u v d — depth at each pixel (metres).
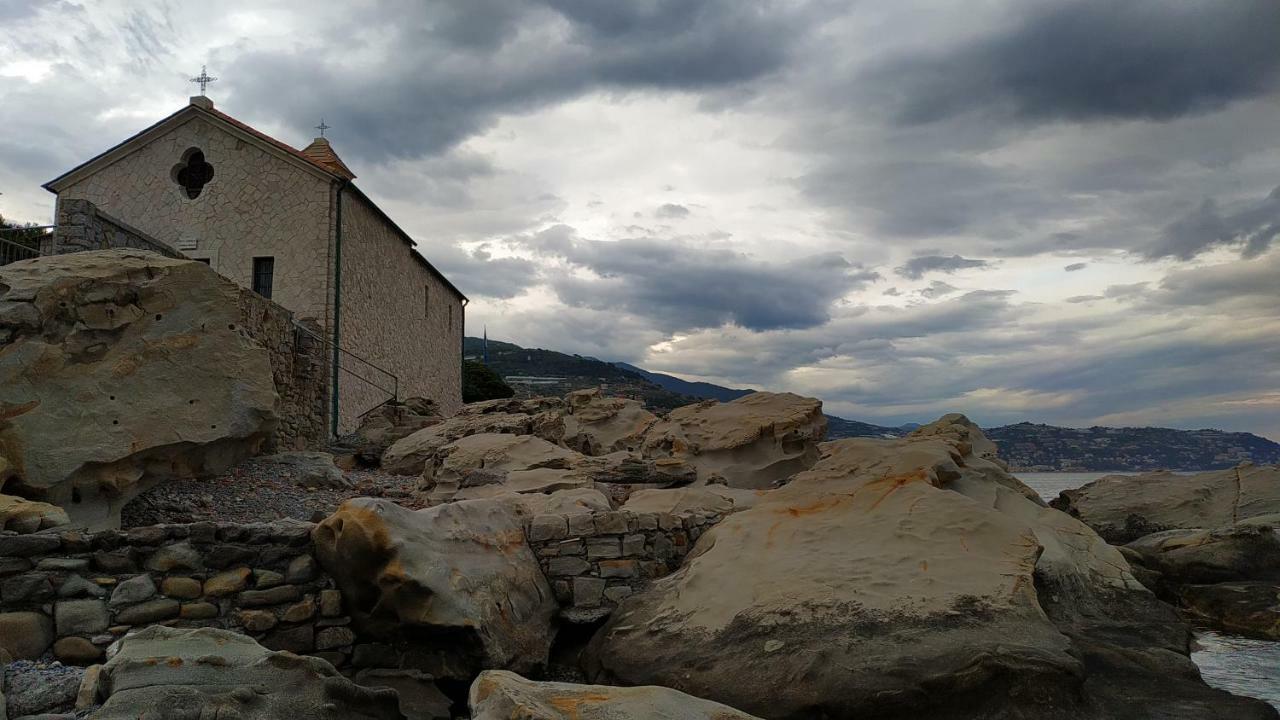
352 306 26.58
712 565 9.55
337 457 19.08
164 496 10.86
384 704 5.81
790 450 16.61
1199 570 12.91
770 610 8.42
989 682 6.83
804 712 7.07
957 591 8.24
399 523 7.90
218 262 25.47
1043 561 10.41
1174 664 8.16
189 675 5.48
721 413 17.56
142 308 10.70
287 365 17.05
